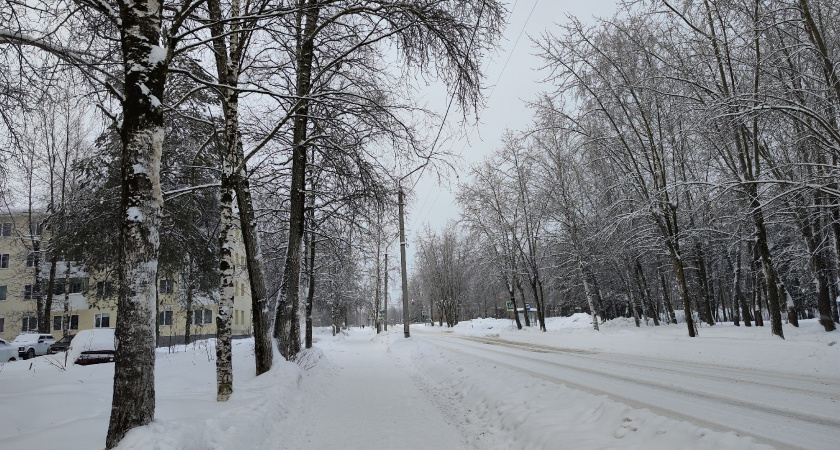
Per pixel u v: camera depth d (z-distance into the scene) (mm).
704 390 8359
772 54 13680
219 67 10297
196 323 38281
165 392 8562
